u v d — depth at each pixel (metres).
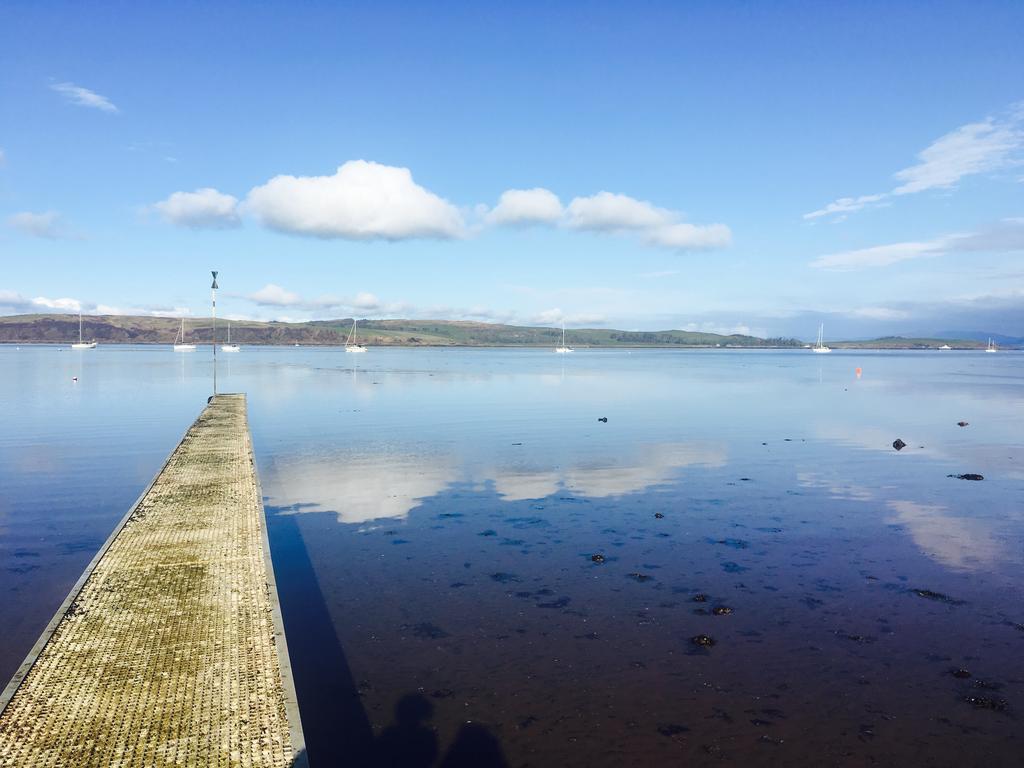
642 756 6.94
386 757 6.94
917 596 11.15
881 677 8.54
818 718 7.64
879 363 131.75
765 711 7.78
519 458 23.48
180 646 7.59
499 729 7.41
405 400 45.22
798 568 12.45
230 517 12.96
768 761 6.87
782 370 95.25
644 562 12.73
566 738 7.25
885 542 14.02
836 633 9.77
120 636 7.82
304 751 5.74
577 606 10.68
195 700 6.50
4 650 8.99
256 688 6.74
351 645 9.34
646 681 8.41
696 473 20.98
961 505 17.09
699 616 10.34
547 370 90.00
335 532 14.61
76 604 8.72
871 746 7.13
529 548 13.52
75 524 15.29
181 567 10.13
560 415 36.62
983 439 28.45
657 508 16.69
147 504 13.96
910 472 21.31
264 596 9.03
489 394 50.12
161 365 91.81
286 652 7.41
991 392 54.22
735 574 12.12
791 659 9.00
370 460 23.06
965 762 6.89
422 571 12.22
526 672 8.62
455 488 18.83
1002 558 13.05
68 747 5.74
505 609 10.55
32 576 11.83
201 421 28.59
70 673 6.96
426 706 7.86
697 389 56.22
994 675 8.60
